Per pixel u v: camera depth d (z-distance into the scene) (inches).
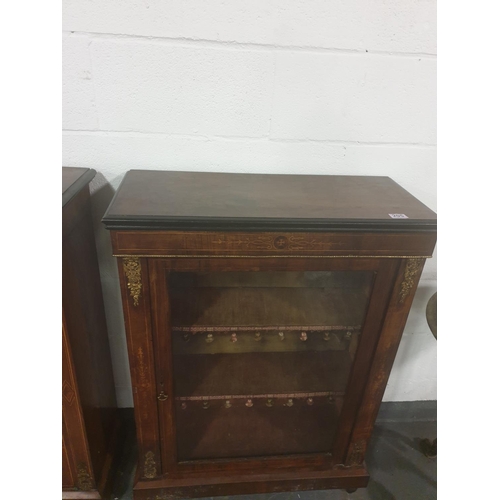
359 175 39.5
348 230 28.2
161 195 30.6
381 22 33.6
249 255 28.8
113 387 47.4
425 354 51.7
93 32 32.0
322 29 33.4
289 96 35.7
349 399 37.6
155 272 29.0
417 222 28.4
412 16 33.5
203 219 26.7
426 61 35.3
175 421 37.2
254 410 44.4
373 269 30.6
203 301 34.7
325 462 41.7
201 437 41.5
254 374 38.8
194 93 34.8
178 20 32.2
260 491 41.8
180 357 35.6
